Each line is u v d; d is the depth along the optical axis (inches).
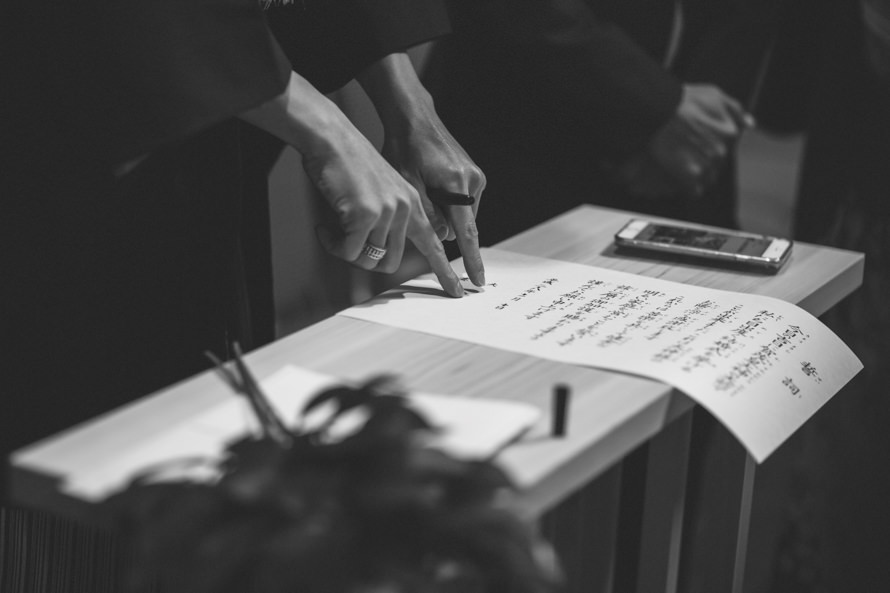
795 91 67.1
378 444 22.9
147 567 22.1
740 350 34.6
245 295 50.6
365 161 37.9
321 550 21.0
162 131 34.8
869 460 63.9
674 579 39.4
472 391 31.0
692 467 42.3
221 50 35.2
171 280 48.6
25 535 41.5
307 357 33.3
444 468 22.7
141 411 29.2
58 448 27.0
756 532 51.0
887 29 61.9
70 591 40.7
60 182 45.3
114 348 48.8
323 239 38.5
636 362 33.0
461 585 22.0
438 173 41.1
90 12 34.4
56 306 47.3
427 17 43.6
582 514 34.8
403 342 34.6
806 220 68.5
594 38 60.2
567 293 39.3
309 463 23.0
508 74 61.8
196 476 24.8
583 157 64.6
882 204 64.5
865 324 63.9
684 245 43.4
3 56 42.4
